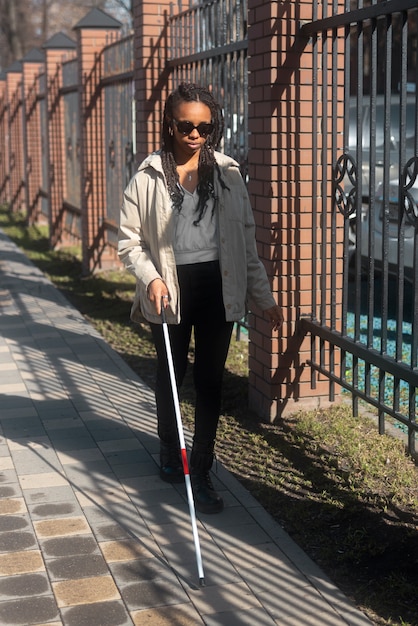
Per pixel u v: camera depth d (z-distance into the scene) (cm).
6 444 511
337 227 532
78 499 433
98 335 787
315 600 341
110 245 1080
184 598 343
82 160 1099
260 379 548
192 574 361
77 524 405
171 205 404
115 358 705
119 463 480
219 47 645
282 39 501
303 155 515
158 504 428
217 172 407
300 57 505
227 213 408
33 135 1652
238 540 391
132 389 620
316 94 502
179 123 393
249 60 535
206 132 397
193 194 409
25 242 1480
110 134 1048
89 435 525
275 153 511
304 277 528
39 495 438
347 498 428
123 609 335
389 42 414
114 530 400
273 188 514
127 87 952
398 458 473
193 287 412
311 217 521
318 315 533
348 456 480
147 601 340
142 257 409
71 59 1246
